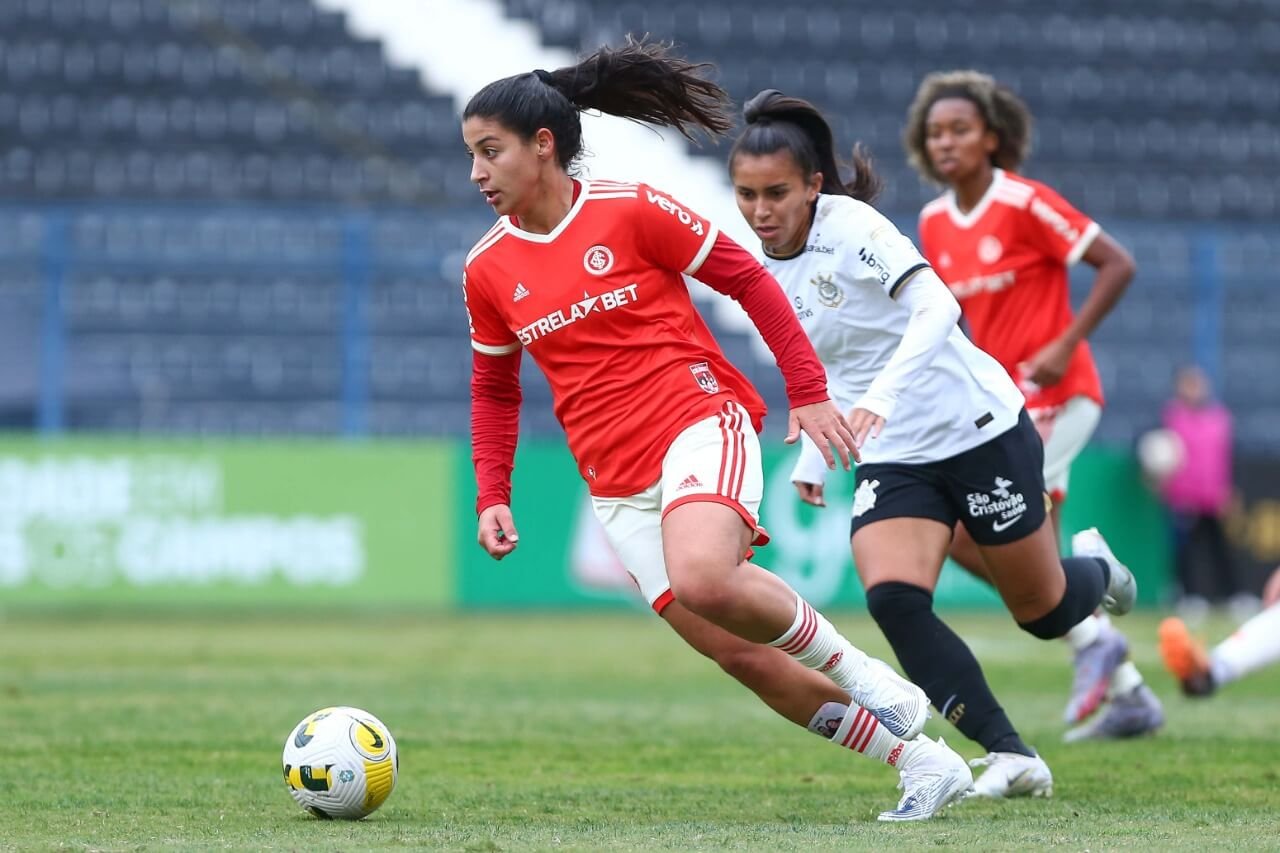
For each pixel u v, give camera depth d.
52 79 70.69
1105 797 17.56
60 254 52.31
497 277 15.66
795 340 15.38
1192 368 56.62
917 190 71.75
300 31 73.44
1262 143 76.25
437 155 70.81
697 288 67.38
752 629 14.90
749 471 15.15
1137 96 76.31
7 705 27.73
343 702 28.53
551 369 15.73
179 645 41.25
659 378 15.31
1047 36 77.38
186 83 71.31
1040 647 41.97
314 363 62.09
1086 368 23.94
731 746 22.95
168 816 15.97
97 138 69.12
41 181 67.12
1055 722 26.22
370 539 52.22
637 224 15.30
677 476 15.02
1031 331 23.47
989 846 13.50
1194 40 78.31
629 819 16.02
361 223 54.09
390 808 16.80
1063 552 55.16
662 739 23.75
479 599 52.78
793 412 15.38
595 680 33.25
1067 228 22.77
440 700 29.09
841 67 75.38
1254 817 15.83
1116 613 20.20
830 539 52.47
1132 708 23.52
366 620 50.19
